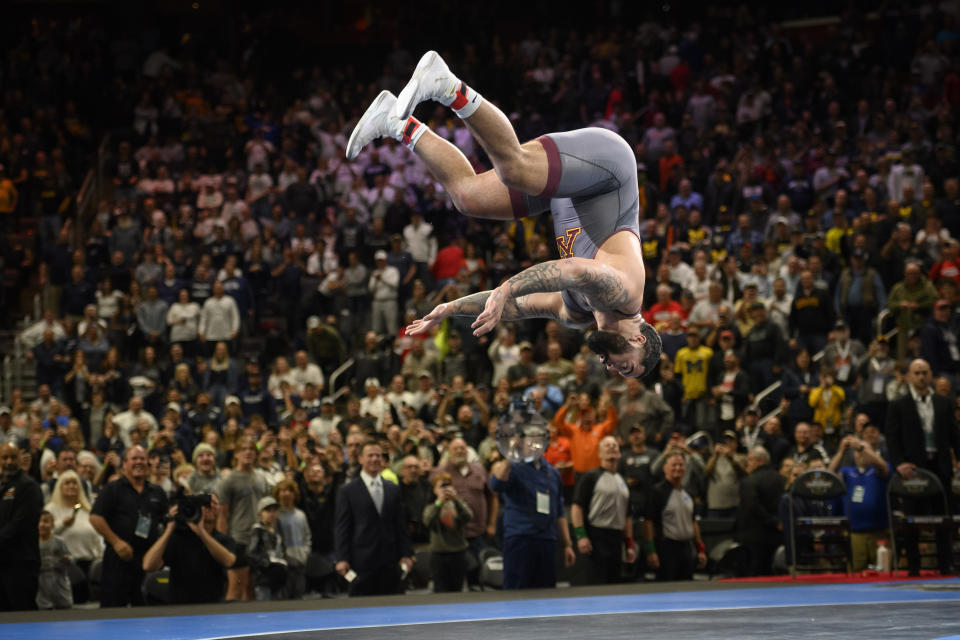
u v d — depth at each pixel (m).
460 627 5.30
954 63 22.20
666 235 17.70
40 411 14.03
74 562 11.40
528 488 9.12
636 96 23.12
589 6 27.69
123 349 16.98
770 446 13.03
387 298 17.20
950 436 10.65
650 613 5.95
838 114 21.48
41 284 19.08
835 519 9.91
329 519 11.57
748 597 7.08
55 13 27.78
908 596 7.06
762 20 25.58
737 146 20.91
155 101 24.33
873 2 25.72
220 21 28.61
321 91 24.05
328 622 5.76
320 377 15.82
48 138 22.58
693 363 14.44
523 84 24.36
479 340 15.32
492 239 19.34
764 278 15.78
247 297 17.62
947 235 16.28
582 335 15.96
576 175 4.57
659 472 11.49
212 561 8.52
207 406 14.85
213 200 20.25
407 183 20.61
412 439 12.72
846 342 14.48
